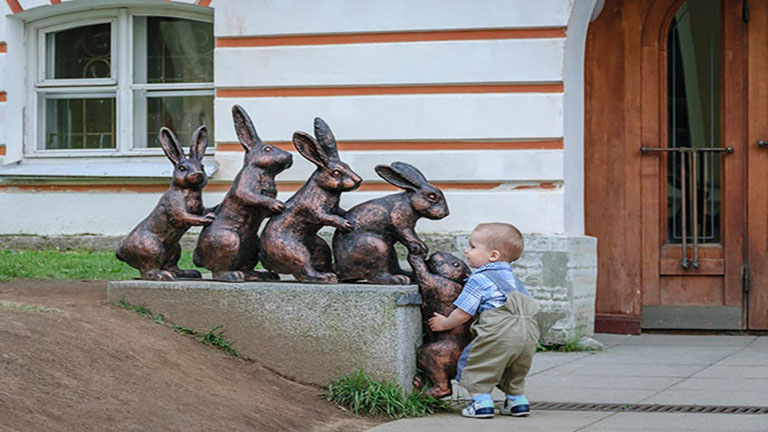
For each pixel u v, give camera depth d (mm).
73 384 4852
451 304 6023
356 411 5750
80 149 10812
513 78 9117
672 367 7891
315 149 6172
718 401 6371
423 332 6148
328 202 6219
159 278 6531
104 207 10227
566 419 5750
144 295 6402
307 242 6309
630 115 10000
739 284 9953
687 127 10031
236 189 6395
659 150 9977
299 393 5898
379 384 5867
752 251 9930
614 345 9266
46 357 5027
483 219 9164
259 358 6145
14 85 10664
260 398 5605
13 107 10648
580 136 9812
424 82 9273
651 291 10055
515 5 9102
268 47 9594
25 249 10320
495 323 5711
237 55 9648
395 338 5902
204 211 6602
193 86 10602
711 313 9977
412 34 9320
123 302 6445
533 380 7293
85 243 10211
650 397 6535
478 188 9227
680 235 10055
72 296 6891
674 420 5719
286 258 6211
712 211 10031
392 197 6262
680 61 10023
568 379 7332
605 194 10070
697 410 6070
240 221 6418
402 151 9352
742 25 9906
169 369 5559
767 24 9891
